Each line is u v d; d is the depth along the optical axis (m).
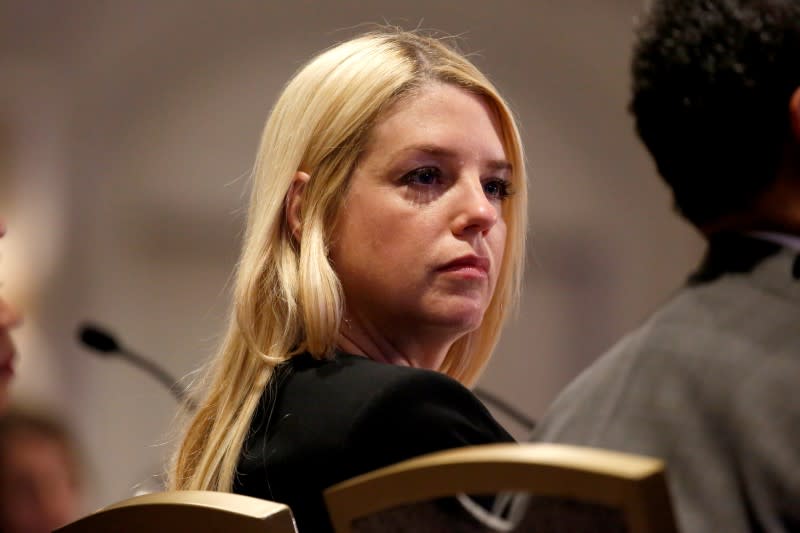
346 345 7.61
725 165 5.44
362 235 7.58
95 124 22.05
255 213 8.05
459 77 7.88
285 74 22.88
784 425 4.83
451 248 7.53
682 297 5.44
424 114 7.66
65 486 8.50
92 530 5.31
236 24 22.70
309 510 6.57
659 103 5.60
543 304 24.17
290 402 6.93
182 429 8.24
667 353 5.21
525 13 24.23
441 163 7.64
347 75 7.74
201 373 8.71
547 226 24.31
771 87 5.31
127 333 21.91
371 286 7.58
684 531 4.84
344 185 7.62
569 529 4.20
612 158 24.70
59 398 21.41
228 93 22.64
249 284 7.60
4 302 6.46
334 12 23.11
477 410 6.59
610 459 4.04
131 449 21.58
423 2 23.55
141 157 22.23
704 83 5.42
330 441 6.47
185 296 22.27
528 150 24.28
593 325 24.39
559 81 24.48
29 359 21.45
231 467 6.98
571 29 24.48
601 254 24.61
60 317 21.70
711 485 4.88
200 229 22.41
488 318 8.80
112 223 22.03
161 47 22.39
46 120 21.77
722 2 5.42
